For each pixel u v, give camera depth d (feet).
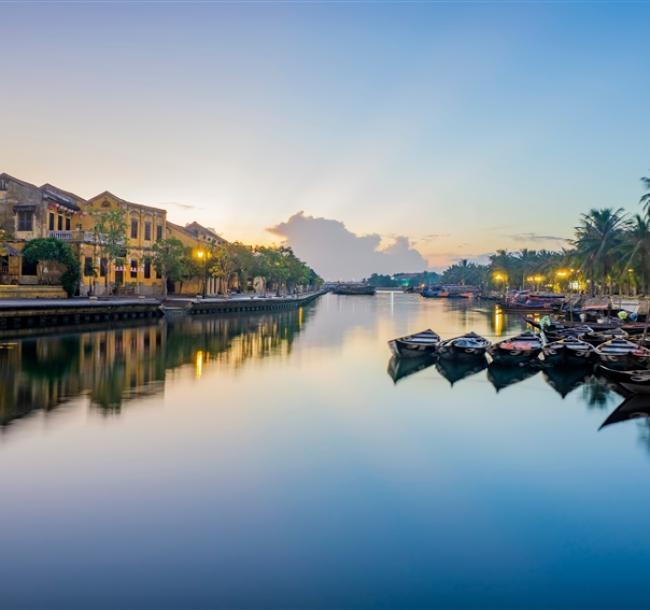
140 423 67.41
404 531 40.70
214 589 33.12
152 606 31.48
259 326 216.74
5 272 209.97
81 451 56.54
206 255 294.46
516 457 57.52
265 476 50.93
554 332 165.37
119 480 49.11
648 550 38.58
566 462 56.08
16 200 238.07
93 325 186.50
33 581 33.58
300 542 38.73
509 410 77.97
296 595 32.76
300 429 66.74
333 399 83.66
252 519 42.01
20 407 73.56
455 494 47.55
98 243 237.86
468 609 31.94
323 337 180.34
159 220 286.05
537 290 497.87
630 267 221.87
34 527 40.22
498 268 585.22
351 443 61.52
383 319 279.49
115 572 34.63
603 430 67.77
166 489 47.39
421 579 34.65
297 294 529.86
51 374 97.76
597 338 144.25
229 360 121.80
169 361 116.98
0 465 52.26
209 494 46.57
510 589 33.83
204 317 250.78
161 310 231.09
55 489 46.93
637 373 82.12
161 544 38.09
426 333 143.43
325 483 49.52
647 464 55.62
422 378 102.89
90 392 83.76
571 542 39.58
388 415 74.49
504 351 114.52
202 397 82.64
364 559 36.76
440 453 58.54
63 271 217.77
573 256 296.30
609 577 35.32
